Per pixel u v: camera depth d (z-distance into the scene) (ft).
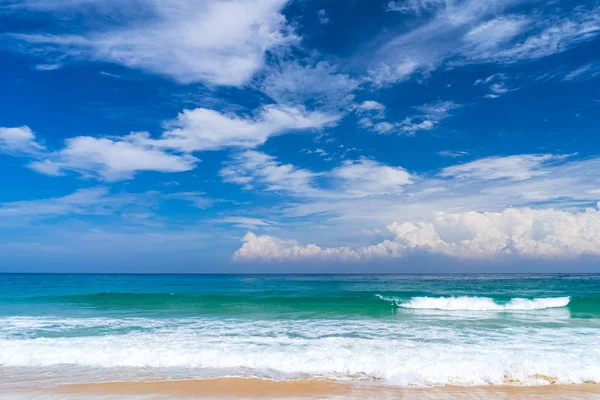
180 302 78.33
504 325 50.70
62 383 26.96
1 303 77.36
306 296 87.30
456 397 23.66
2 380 27.76
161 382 27.14
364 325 51.16
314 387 25.99
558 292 100.78
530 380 27.12
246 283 155.53
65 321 54.24
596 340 40.52
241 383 26.91
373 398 23.52
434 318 57.57
